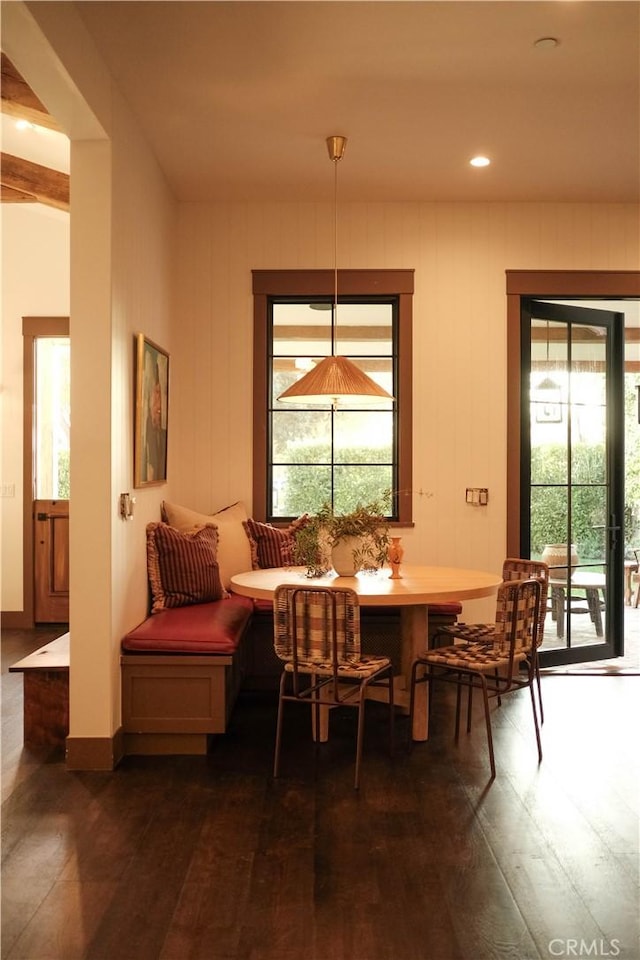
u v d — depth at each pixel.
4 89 3.97
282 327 5.66
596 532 5.80
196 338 5.53
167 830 2.99
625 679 5.26
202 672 3.81
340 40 3.46
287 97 3.99
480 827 3.03
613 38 3.45
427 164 4.87
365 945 2.26
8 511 7.02
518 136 4.46
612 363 5.86
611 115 4.20
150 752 3.87
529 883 2.62
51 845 2.87
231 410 5.54
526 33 3.41
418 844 2.89
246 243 5.54
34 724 3.96
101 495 3.65
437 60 3.64
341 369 4.14
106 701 3.65
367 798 3.30
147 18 3.28
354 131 4.40
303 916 2.41
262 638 4.98
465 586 3.85
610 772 3.60
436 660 3.81
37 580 7.03
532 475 5.64
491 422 5.55
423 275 5.54
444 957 2.21
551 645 5.62
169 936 2.30
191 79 3.79
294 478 5.65
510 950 2.24
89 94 3.38
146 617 4.45
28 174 5.51
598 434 5.82
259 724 4.34
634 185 5.23
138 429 4.16
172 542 4.53
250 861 2.75
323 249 5.54
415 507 5.54
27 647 6.17
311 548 4.22
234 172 4.99
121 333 3.88
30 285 7.04
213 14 3.26
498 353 5.55
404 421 5.53
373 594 3.61
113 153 3.75
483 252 5.55
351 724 4.35
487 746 3.95
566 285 5.55
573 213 5.56
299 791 3.38
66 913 2.42
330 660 3.46
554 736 4.11
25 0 2.62
